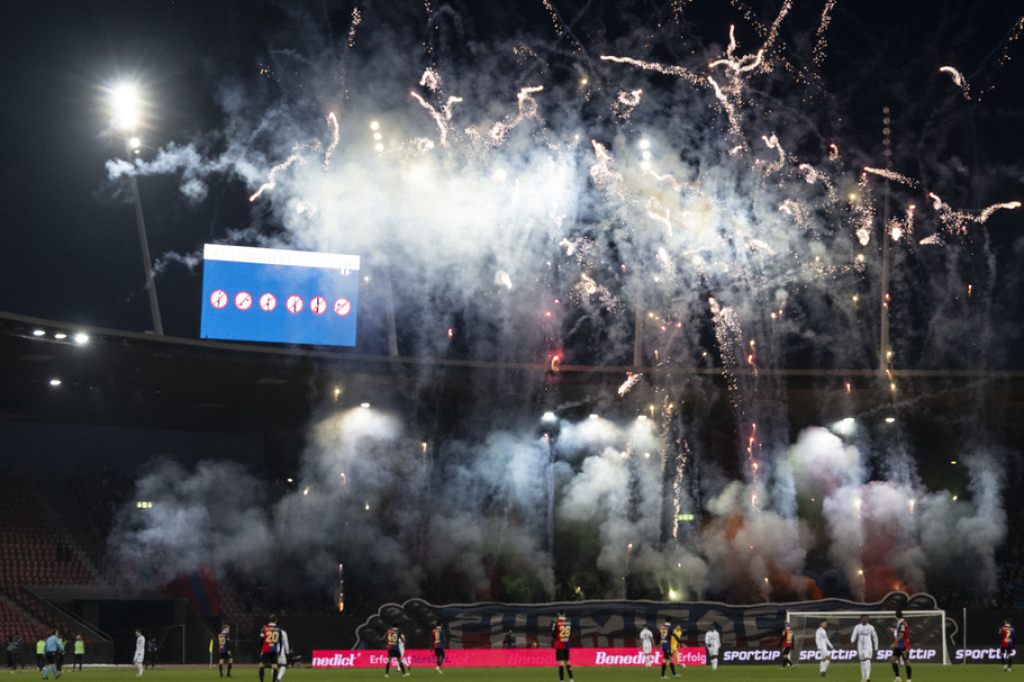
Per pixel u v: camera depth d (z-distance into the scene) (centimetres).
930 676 3841
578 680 3619
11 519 6028
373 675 4109
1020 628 5250
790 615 5088
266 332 4797
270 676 4144
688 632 5084
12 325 4462
